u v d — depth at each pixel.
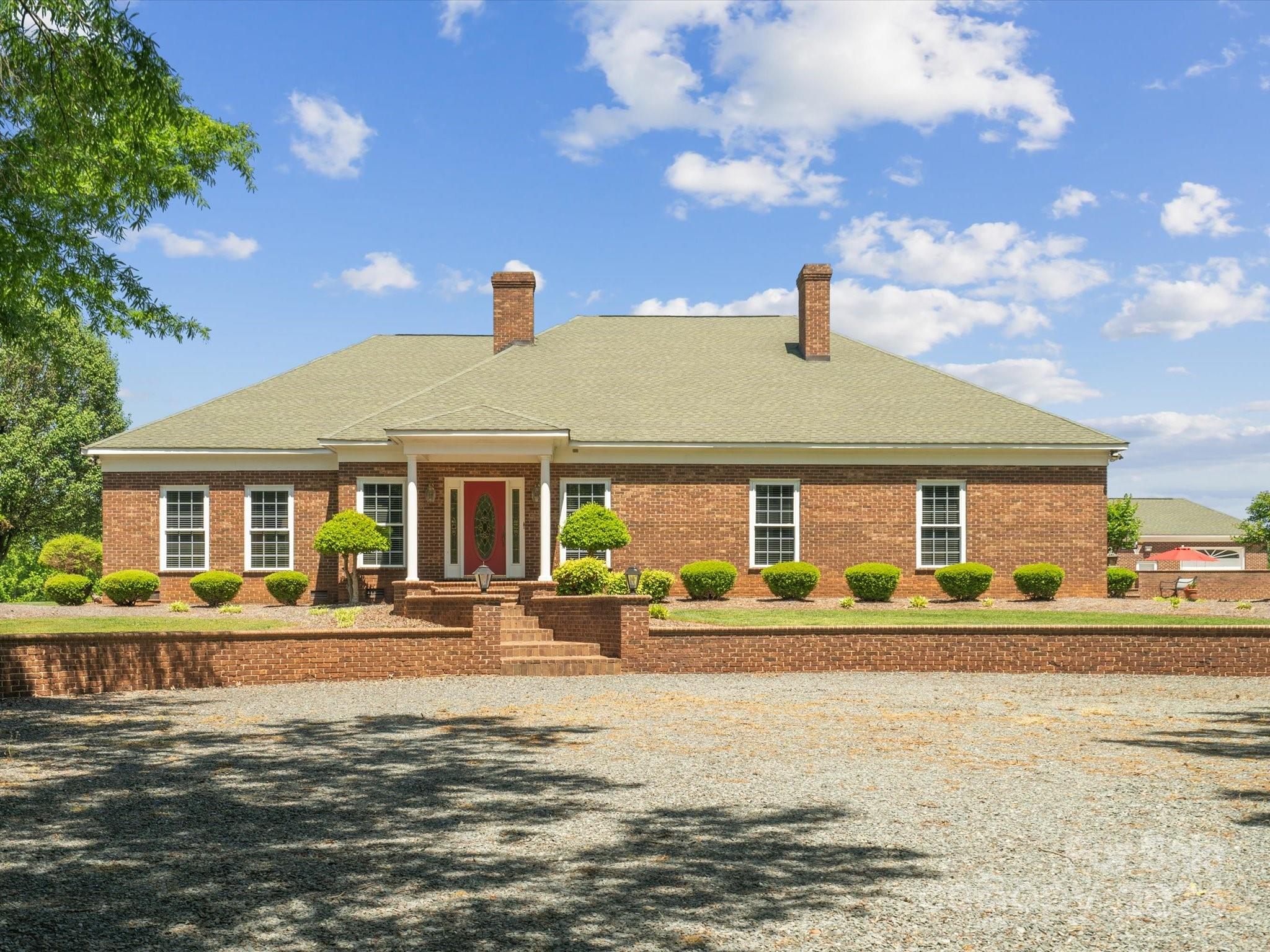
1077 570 26.78
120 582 25.66
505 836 7.14
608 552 26.12
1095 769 9.33
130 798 8.22
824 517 26.52
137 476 27.12
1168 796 8.31
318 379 30.73
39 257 13.25
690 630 16.42
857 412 27.67
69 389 46.34
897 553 26.61
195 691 14.55
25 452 43.34
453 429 24.14
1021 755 9.98
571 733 11.16
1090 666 16.23
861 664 16.48
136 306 16.27
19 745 10.51
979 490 26.78
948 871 6.37
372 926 5.42
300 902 5.79
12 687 13.99
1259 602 24.94
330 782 8.79
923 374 29.78
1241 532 42.91
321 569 26.95
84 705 13.24
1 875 6.25
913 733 11.19
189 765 9.49
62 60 11.84
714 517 26.38
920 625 17.27
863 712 12.59
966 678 15.65
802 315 30.98
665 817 7.66
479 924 5.45
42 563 32.69
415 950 5.10
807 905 5.77
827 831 7.28
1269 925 5.45
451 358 32.25
